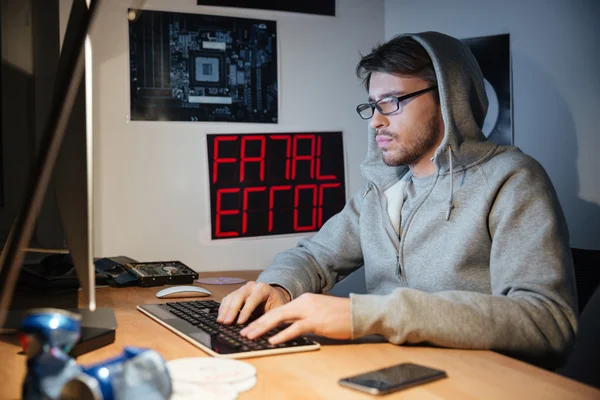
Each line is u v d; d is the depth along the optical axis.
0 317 0.73
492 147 1.55
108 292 1.71
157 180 2.28
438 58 1.50
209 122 2.34
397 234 1.67
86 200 0.83
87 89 0.83
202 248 2.35
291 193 2.47
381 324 1.08
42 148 0.75
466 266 1.50
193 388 0.81
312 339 1.13
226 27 2.36
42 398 0.58
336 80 2.55
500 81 2.32
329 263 1.77
